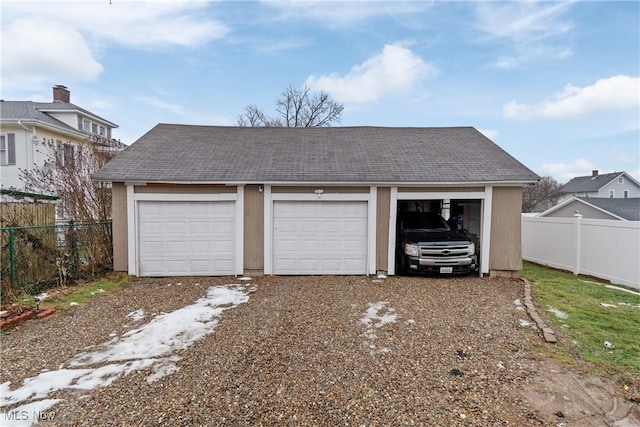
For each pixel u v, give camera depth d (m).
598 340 4.64
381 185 8.71
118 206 8.54
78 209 10.02
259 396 3.23
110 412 2.97
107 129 24.05
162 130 11.08
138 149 9.52
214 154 9.59
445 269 8.41
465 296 6.88
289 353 4.18
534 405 3.12
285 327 5.07
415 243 8.59
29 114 16.62
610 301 6.70
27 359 4.02
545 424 2.85
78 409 3.01
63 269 7.59
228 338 4.65
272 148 10.24
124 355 4.14
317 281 8.27
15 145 15.88
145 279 8.43
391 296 6.85
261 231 8.80
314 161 9.38
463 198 8.82
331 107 28.92
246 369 3.76
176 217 8.70
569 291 7.51
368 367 3.81
